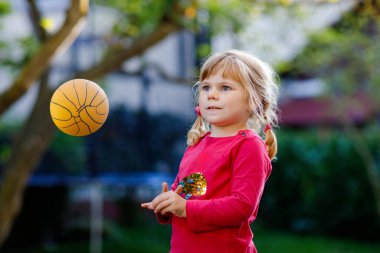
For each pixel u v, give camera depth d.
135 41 7.21
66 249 11.29
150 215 14.04
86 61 9.58
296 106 17.95
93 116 3.14
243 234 2.74
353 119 14.88
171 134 10.16
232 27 8.20
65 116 3.11
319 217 13.66
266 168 2.73
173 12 7.07
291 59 11.83
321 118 17.05
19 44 8.38
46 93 7.22
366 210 12.74
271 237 13.37
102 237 12.45
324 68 12.00
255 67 2.85
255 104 2.79
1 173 9.29
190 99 10.39
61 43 6.18
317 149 13.58
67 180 9.82
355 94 12.90
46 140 7.21
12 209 7.09
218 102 2.78
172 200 2.63
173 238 2.80
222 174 2.72
